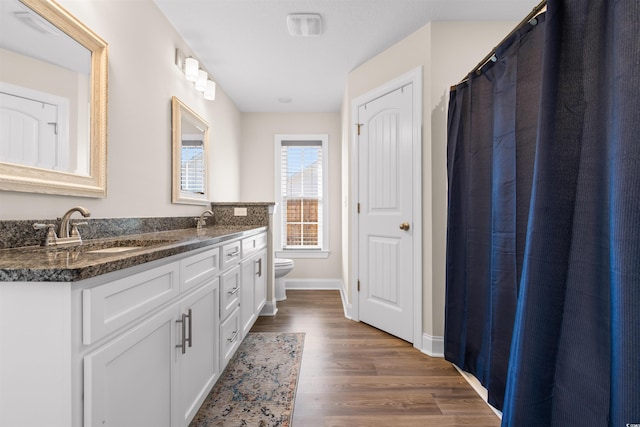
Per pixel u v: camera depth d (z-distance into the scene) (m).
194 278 1.25
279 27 2.16
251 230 2.19
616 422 0.71
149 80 1.83
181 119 2.23
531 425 0.91
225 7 1.94
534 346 0.92
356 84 2.76
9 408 0.66
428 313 2.09
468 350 1.73
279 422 1.36
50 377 0.66
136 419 0.87
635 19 0.72
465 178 1.79
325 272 3.89
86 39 1.30
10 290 0.66
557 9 0.93
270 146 3.96
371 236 2.58
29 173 1.06
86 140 1.30
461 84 1.80
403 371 1.81
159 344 1.00
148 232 1.79
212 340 1.45
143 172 1.77
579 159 0.88
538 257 0.93
